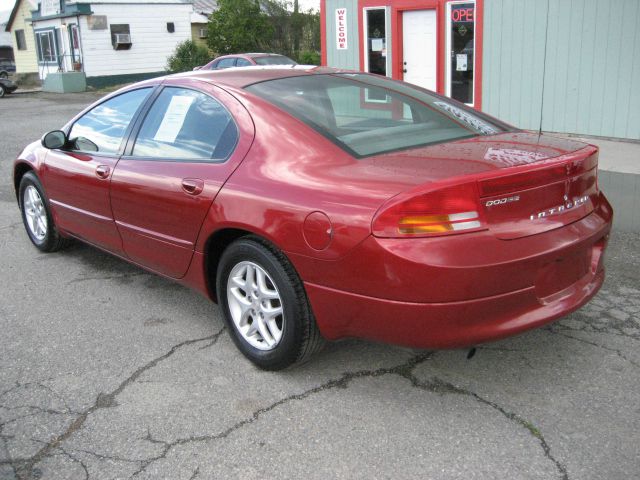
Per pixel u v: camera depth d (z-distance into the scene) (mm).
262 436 2842
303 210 2928
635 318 3840
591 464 2570
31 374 3438
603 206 3307
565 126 10109
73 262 5242
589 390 3094
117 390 3256
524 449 2680
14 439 2869
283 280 3092
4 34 41969
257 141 3350
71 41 27516
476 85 11008
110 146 4348
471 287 2629
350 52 13008
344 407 3037
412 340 2762
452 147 3188
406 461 2637
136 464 2682
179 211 3615
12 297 4523
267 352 3314
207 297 3730
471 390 3135
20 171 5570
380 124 3484
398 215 2643
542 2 9859
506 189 2723
